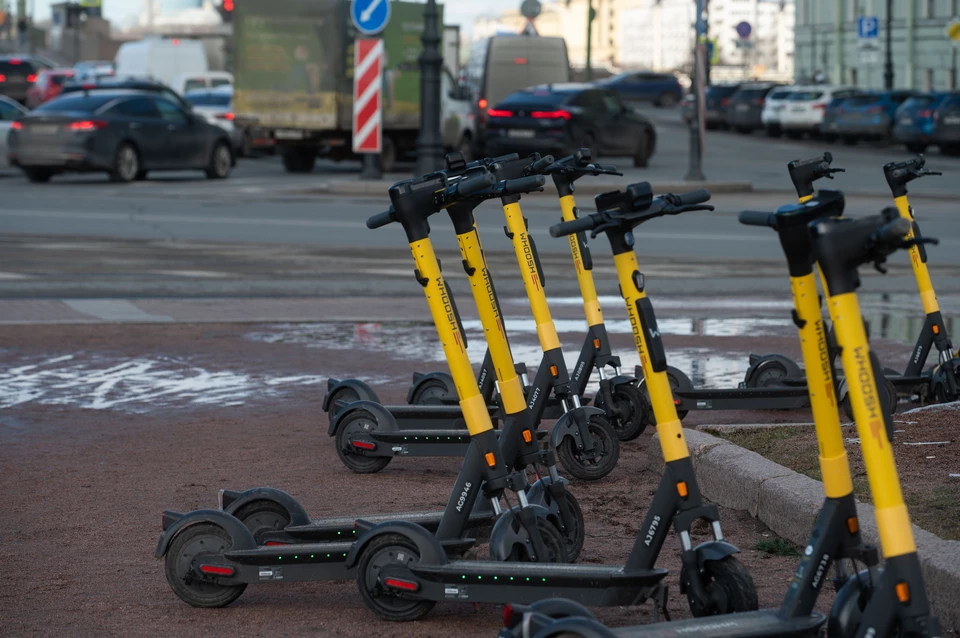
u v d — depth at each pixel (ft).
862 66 295.28
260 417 37.01
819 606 20.86
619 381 32.32
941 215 99.50
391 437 30.45
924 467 27.35
